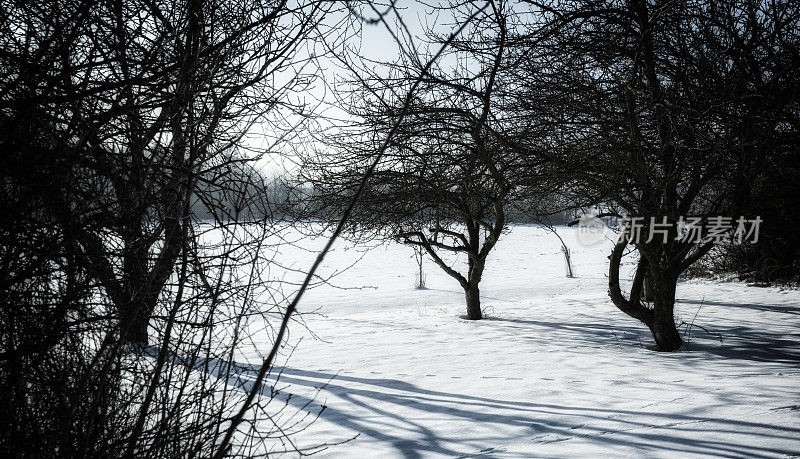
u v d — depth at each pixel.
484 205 14.91
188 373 3.29
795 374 8.23
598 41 9.02
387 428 6.16
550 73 9.29
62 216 2.86
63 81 3.11
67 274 3.02
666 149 8.97
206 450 3.41
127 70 3.34
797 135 8.88
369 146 11.00
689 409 6.32
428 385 8.27
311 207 11.20
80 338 3.17
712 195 11.20
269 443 5.55
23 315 2.87
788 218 12.73
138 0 3.36
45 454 2.94
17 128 2.79
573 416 6.30
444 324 14.96
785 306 15.88
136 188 3.16
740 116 8.52
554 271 30.59
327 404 7.24
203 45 3.44
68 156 2.83
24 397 2.94
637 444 5.25
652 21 8.38
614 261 11.26
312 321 16.06
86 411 3.14
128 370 3.29
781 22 8.52
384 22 1.93
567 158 8.94
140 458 3.29
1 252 2.76
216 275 3.35
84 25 3.12
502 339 12.41
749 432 5.42
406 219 13.44
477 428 6.04
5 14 2.98
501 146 9.27
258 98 3.82
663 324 10.73
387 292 23.91
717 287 20.14
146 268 3.31
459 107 9.28
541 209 11.48
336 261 34.94
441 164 10.39
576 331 13.24
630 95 8.59
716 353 10.35
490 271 31.17
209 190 3.45
